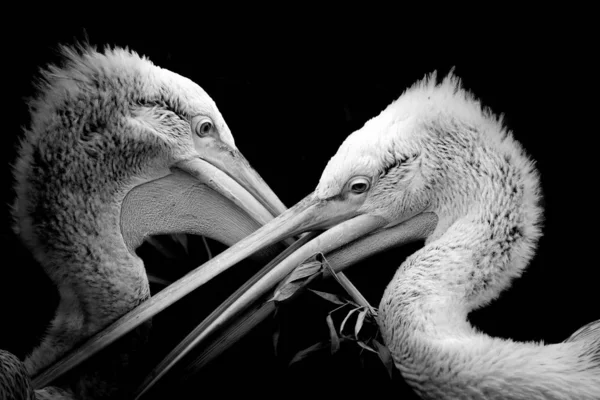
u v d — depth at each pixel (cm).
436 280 375
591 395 365
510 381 366
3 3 427
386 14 439
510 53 433
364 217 381
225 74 438
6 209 414
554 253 421
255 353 409
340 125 436
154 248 417
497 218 376
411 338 371
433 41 437
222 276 417
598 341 370
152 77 386
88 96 382
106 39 434
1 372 367
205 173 389
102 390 383
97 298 383
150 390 382
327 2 442
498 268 376
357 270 418
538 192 378
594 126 427
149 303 381
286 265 381
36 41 428
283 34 439
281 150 435
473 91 431
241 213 391
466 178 378
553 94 430
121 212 386
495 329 419
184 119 388
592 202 423
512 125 428
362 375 400
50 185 381
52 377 379
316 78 438
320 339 410
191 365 382
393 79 437
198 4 437
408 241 382
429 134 378
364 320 383
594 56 430
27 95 423
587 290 420
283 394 405
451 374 368
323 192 381
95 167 382
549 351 369
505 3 434
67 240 382
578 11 432
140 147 385
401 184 379
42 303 412
